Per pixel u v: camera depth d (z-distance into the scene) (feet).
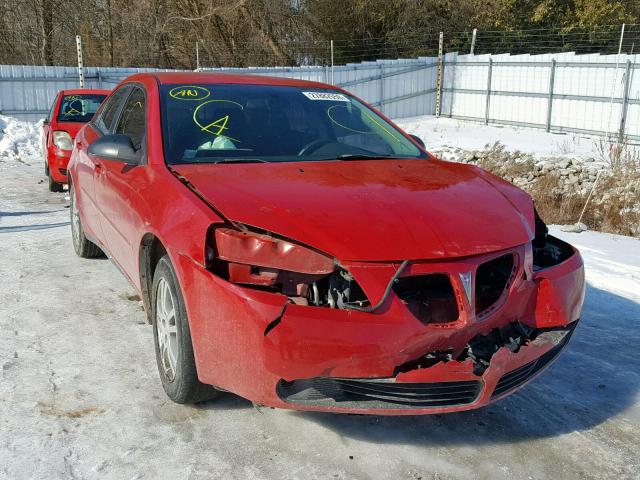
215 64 98.48
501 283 9.45
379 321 8.23
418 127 75.56
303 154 12.21
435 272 8.59
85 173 16.08
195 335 9.01
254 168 11.00
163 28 94.58
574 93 69.31
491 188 11.01
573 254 10.76
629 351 13.16
